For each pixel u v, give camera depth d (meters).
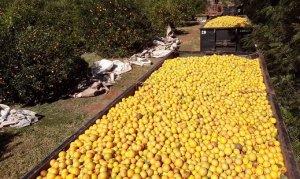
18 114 5.71
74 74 7.25
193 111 3.43
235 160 2.49
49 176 2.32
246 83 4.40
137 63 9.30
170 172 2.36
